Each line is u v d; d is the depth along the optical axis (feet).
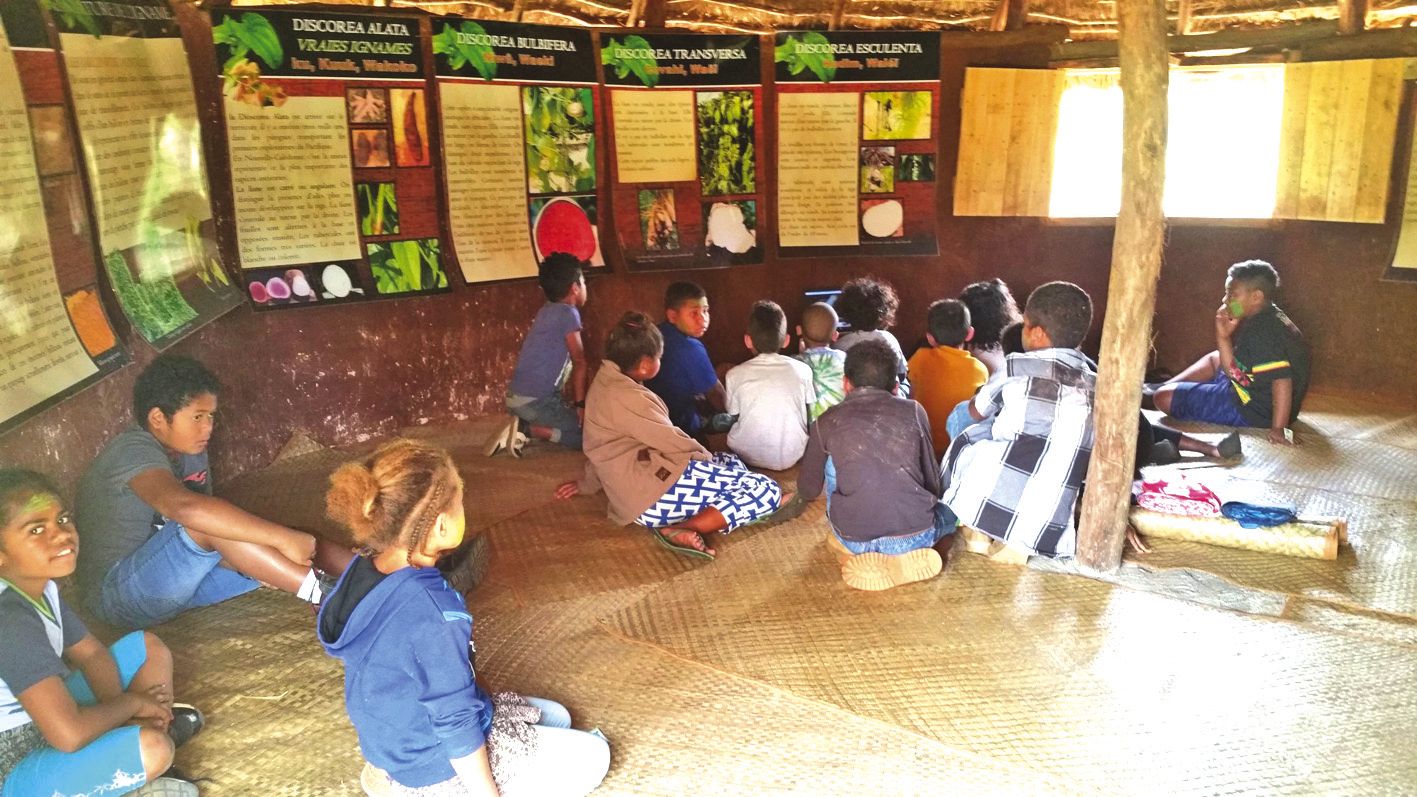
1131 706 9.14
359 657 6.56
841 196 20.53
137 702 7.96
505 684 9.68
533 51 18.02
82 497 10.26
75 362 10.71
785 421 14.99
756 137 20.06
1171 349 21.01
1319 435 16.80
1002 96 20.11
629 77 19.03
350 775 8.38
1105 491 11.55
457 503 6.73
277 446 16.19
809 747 8.61
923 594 11.37
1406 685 9.42
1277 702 9.18
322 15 15.78
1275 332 16.35
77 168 11.15
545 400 16.70
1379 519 13.23
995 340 16.22
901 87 20.04
